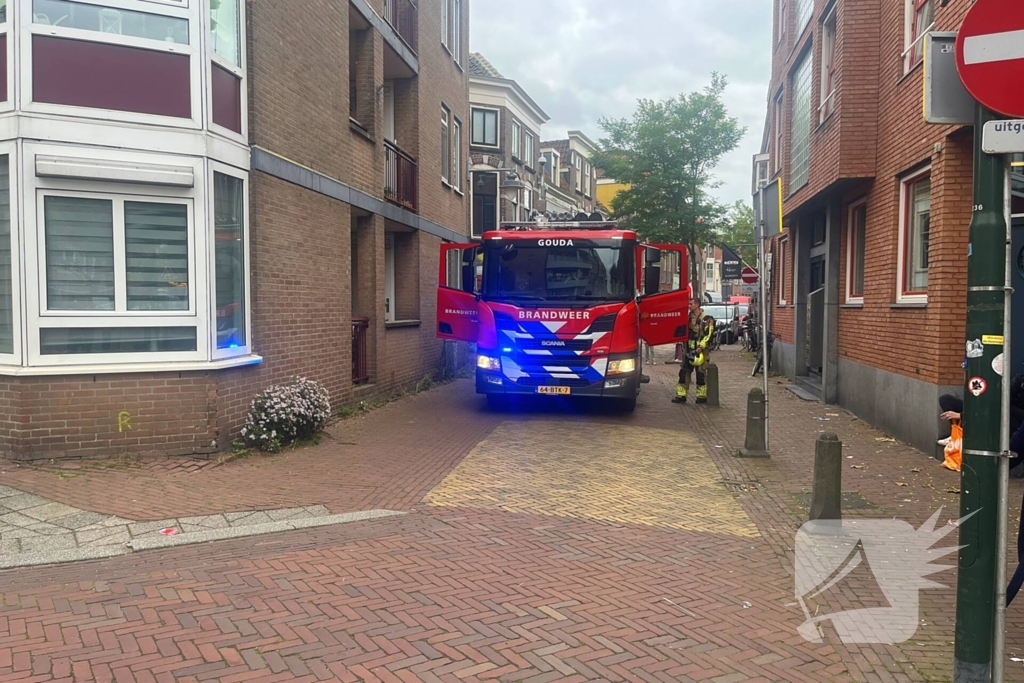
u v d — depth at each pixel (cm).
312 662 367
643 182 2678
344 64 1129
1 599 437
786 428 1077
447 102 1750
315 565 498
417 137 1500
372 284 1270
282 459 802
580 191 4200
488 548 543
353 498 662
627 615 432
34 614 416
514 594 458
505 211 2881
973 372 316
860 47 1101
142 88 755
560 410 1221
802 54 1471
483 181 2794
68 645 380
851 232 1284
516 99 2973
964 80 309
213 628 402
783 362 1878
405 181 1445
